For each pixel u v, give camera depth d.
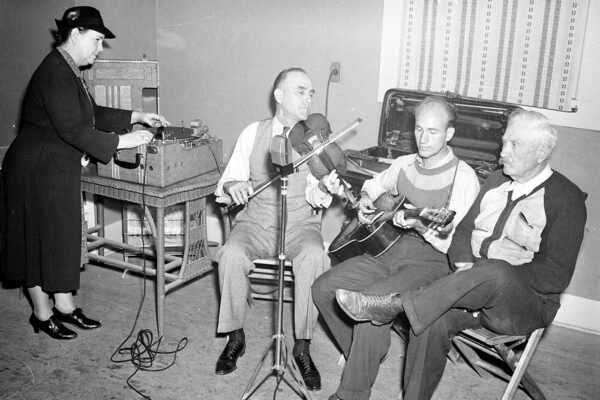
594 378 2.73
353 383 2.36
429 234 2.47
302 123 2.82
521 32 2.98
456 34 3.12
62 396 2.42
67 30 2.67
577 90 2.92
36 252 2.73
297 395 2.50
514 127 2.27
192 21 3.81
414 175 2.58
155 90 3.36
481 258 2.42
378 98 3.38
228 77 3.79
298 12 3.50
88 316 3.06
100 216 3.61
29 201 2.68
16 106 3.42
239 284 2.65
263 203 2.83
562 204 2.24
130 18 3.71
